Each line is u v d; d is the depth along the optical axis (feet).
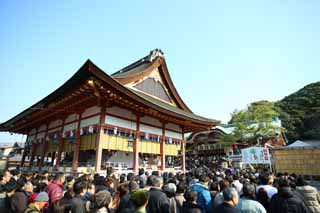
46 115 58.49
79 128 49.08
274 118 116.57
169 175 31.83
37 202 13.35
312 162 56.80
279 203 14.69
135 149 50.03
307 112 181.78
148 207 14.24
